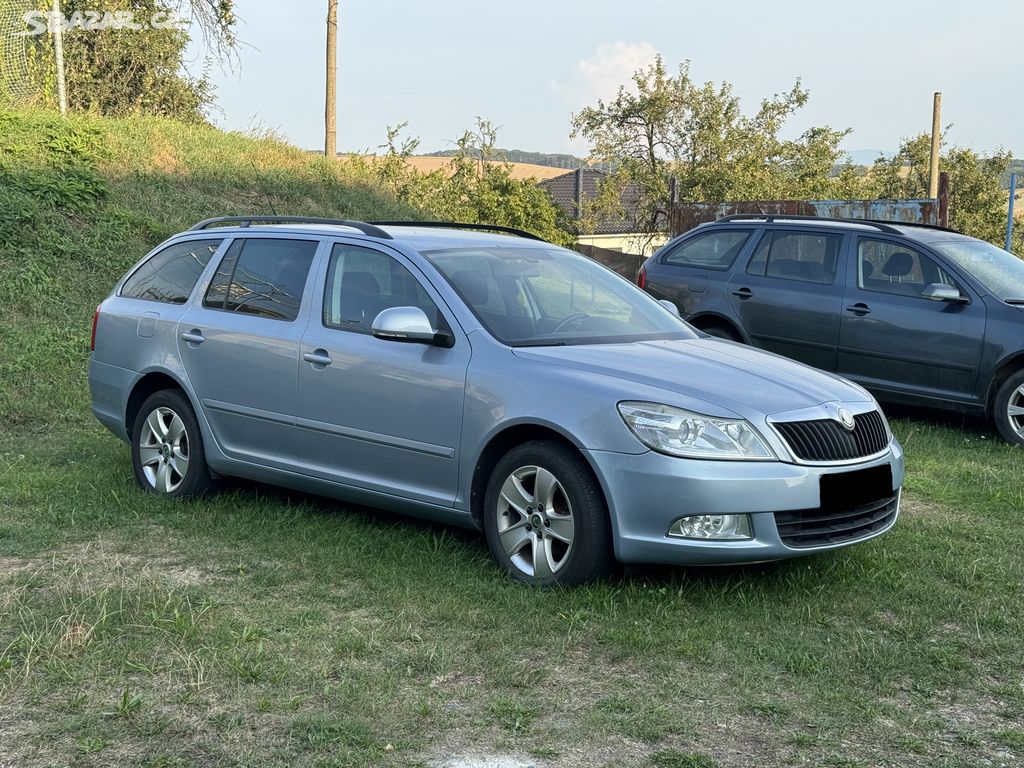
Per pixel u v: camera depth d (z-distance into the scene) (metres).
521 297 5.66
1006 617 4.70
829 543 4.84
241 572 5.14
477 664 4.08
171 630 4.27
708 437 4.64
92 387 7.05
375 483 5.58
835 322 9.68
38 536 5.64
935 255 9.34
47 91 19.36
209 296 6.50
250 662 3.97
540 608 4.65
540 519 4.91
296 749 3.37
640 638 4.30
